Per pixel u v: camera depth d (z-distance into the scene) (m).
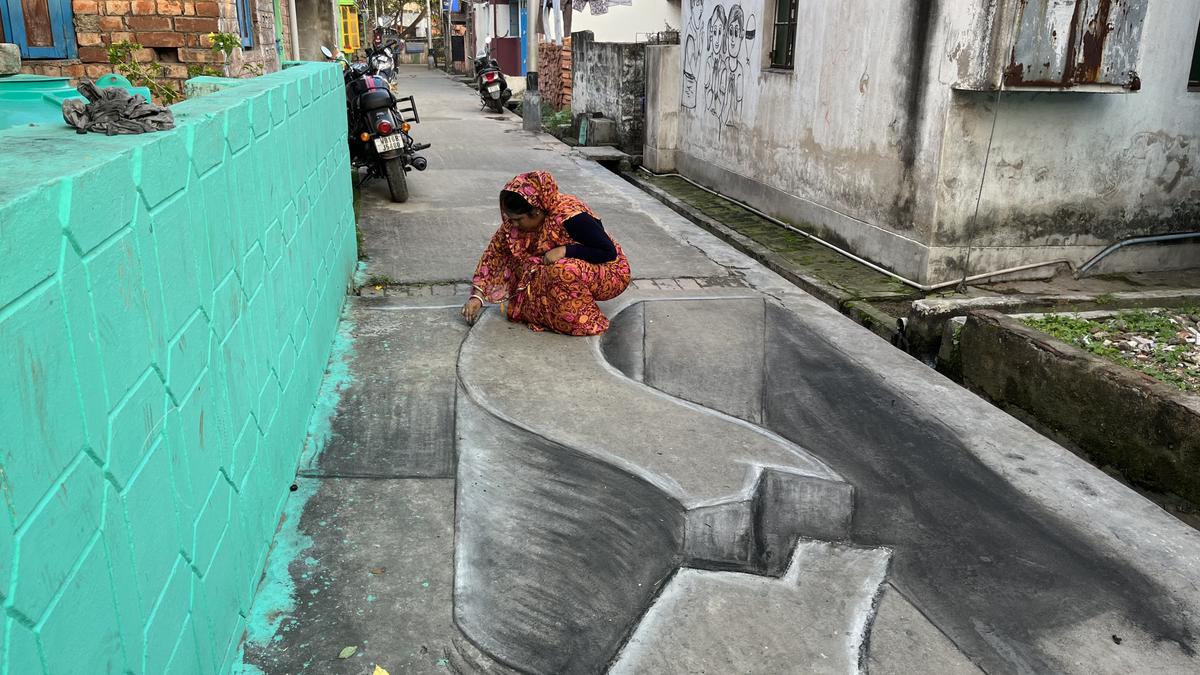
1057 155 6.21
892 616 2.52
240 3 5.91
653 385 4.11
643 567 2.70
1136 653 2.40
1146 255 6.72
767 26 8.32
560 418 3.49
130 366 1.49
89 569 1.31
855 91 6.92
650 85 11.09
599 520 2.87
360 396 3.73
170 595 1.68
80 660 1.28
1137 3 5.49
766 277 5.78
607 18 17.27
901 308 5.95
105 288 1.38
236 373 2.24
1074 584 2.68
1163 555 2.83
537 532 2.80
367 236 6.51
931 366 5.20
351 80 7.99
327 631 2.30
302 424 3.26
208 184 2.00
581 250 4.32
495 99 16.09
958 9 5.65
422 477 3.09
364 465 3.16
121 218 1.46
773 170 8.43
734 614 2.50
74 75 5.06
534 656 2.29
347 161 5.37
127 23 5.07
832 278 6.55
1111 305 5.51
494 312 4.74
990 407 3.91
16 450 1.10
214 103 2.33
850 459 3.43
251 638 2.25
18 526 1.10
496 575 2.58
